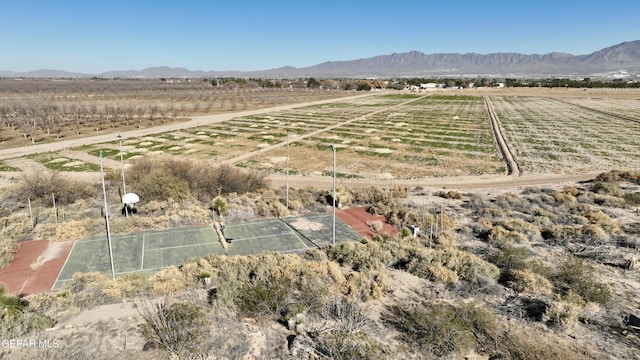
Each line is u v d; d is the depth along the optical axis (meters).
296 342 13.18
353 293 16.80
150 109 97.25
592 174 46.19
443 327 13.76
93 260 21.56
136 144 63.72
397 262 20.75
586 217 27.97
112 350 12.58
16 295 17.56
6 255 21.20
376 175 46.59
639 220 27.83
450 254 20.69
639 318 14.58
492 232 24.83
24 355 12.19
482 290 17.45
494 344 13.50
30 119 78.06
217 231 25.81
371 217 29.83
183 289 17.45
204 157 55.12
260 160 53.59
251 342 13.26
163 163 40.50
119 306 15.72
